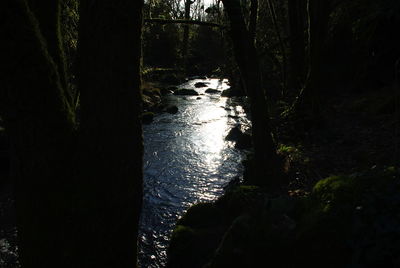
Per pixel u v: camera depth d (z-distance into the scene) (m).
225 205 6.11
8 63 1.99
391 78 12.72
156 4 8.80
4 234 6.45
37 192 2.30
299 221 3.65
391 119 9.20
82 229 2.40
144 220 6.83
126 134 2.47
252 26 6.75
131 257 2.71
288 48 15.27
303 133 9.61
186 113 17.17
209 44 42.94
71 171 2.33
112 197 2.45
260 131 6.96
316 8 9.82
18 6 2.00
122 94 2.42
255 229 3.81
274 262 3.51
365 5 13.40
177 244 5.38
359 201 3.20
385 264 2.70
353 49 14.62
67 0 6.58
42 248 2.38
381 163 6.47
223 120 15.52
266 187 6.85
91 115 2.38
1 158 8.55
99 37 2.33
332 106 12.36
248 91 6.99
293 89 13.34
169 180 8.77
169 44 38.28
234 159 10.23
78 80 2.44
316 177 6.76
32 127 2.19
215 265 3.84
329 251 3.14
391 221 2.84
